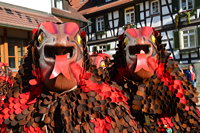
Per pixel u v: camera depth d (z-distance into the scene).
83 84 1.55
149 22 11.23
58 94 1.51
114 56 2.19
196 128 1.93
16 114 1.52
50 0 8.94
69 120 1.48
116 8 12.40
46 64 1.43
